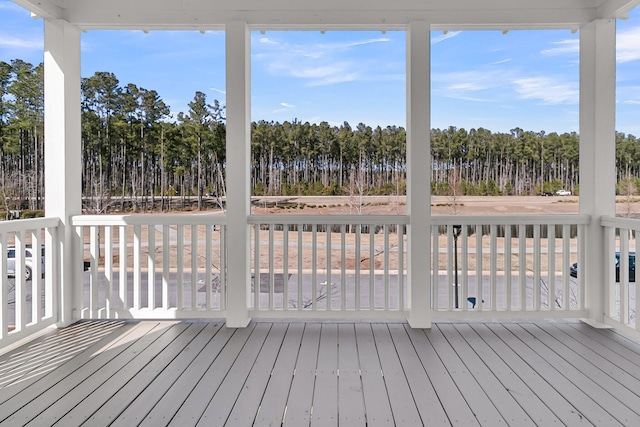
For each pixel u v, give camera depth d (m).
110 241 3.56
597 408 2.09
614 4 3.17
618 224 3.16
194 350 2.94
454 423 1.94
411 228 3.43
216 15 3.39
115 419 1.98
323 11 3.38
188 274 5.36
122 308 3.57
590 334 3.28
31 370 2.58
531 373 2.53
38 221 3.20
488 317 3.47
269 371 2.57
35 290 3.18
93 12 3.40
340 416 2.01
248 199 3.55
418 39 3.36
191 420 1.97
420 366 2.65
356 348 2.98
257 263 3.53
